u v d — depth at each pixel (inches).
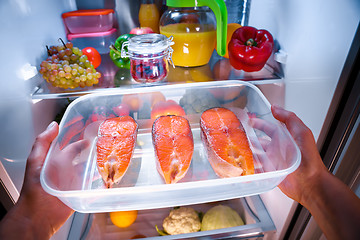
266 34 26.6
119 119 25.2
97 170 22.7
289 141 19.3
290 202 26.0
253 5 33.9
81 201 17.4
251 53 25.7
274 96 28.8
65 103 33.2
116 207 18.0
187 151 22.0
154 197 18.0
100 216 33.0
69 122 23.3
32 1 26.5
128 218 32.0
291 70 24.7
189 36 27.7
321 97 20.8
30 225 18.9
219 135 22.6
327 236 19.1
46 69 25.2
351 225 17.8
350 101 18.9
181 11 28.6
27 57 24.4
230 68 31.2
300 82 23.3
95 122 25.8
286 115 21.3
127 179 22.0
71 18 34.4
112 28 38.5
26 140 23.3
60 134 21.7
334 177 20.0
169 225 30.6
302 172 20.6
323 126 21.1
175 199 18.2
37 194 19.6
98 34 35.8
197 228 31.0
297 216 26.7
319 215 20.0
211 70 30.9
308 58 21.8
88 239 29.1
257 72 28.6
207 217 31.5
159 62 26.4
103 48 37.3
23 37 24.0
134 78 27.2
